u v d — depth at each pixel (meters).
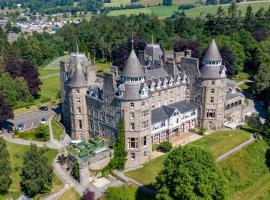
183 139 124.38
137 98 102.69
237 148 117.38
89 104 120.75
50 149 121.25
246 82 193.50
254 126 134.50
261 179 110.88
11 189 99.50
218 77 126.06
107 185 99.25
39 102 178.62
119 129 105.88
